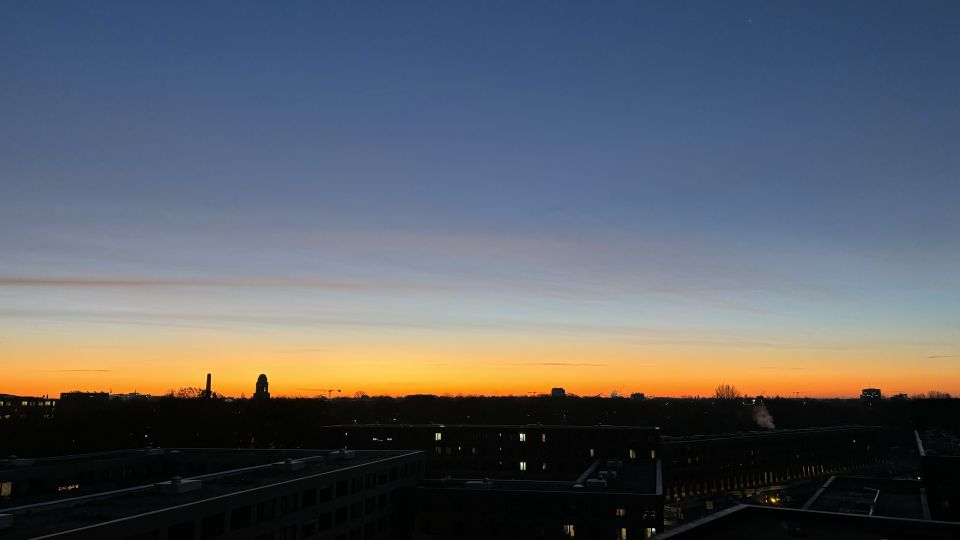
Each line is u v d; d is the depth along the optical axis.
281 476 72.00
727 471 161.75
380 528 85.62
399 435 153.38
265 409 173.88
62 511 51.28
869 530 27.97
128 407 184.25
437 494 89.62
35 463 79.31
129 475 89.31
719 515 28.84
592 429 141.25
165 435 157.75
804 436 195.50
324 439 159.00
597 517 82.31
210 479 69.44
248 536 60.53
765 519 29.91
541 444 143.62
